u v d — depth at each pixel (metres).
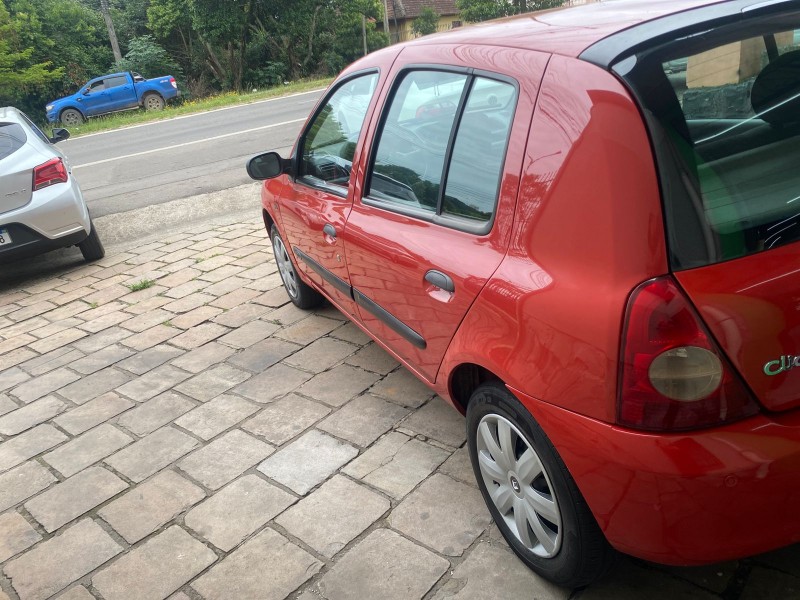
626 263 1.61
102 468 3.24
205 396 3.79
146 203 8.95
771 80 1.74
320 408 3.48
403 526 2.54
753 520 1.61
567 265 1.78
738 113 1.68
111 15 35.75
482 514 2.55
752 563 2.14
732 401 1.56
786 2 1.82
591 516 1.86
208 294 5.46
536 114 1.92
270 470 3.02
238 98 22.72
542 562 2.13
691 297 1.54
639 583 2.13
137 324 5.04
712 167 1.62
